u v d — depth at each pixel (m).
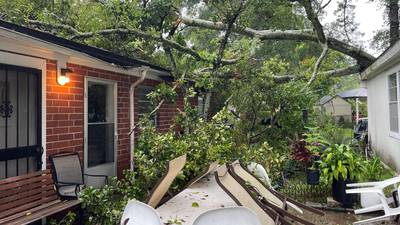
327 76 11.38
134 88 7.28
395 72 8.11
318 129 7.93
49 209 3.69
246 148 5.38
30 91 4.46
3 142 4.11
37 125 4.55
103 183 6.12
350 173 5.43
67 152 5.09
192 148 4.32
